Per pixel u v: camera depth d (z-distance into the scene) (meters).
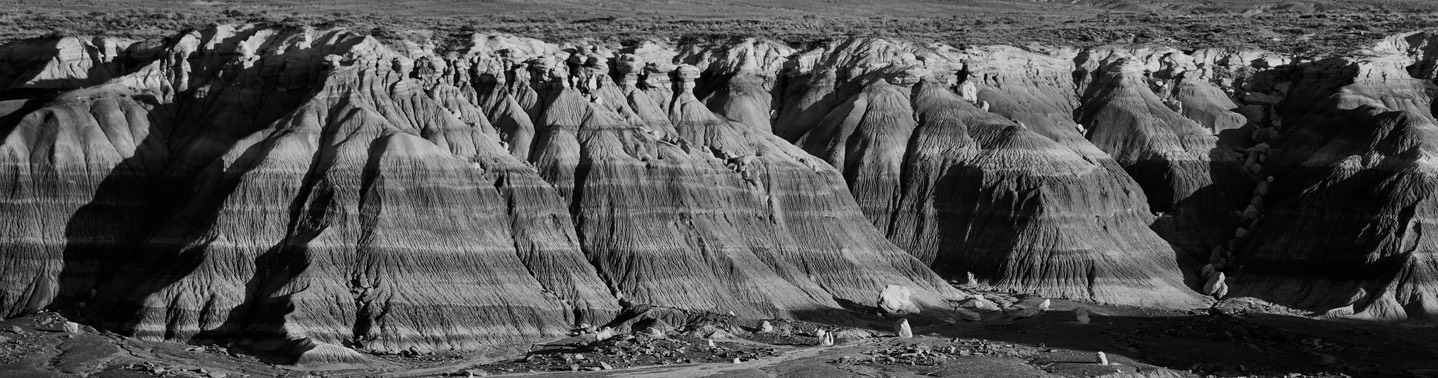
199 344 101.81
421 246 108.50
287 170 111.75
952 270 124.75
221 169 113.31
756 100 136.88
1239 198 132.88
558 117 123.31
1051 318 113.81
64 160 114.50
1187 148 135.12
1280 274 124.12
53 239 112.12
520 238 112.88
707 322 107.69
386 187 110.44
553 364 96.44
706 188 119.31
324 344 97.94
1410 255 119.69
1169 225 129.75
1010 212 124.88
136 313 103.75
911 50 139.62
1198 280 125.75
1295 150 133.50
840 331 107.88
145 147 117.88
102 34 164.88
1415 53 147.50
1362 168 126.94
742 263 115.56
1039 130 134.75
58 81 127.19
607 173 118.00
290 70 122.38
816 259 119.62
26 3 189.38
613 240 115.25
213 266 106.44
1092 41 166.12
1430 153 126.25
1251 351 105.88
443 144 117.31
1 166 113.56
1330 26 183.38
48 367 93.25
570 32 167.62
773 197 122.06
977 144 130.00
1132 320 114.12
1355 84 138.62
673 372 94.19
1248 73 144.62
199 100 122.25
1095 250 123.06
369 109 117.25
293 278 105.06
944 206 127.62
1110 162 132.00
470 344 103.31
